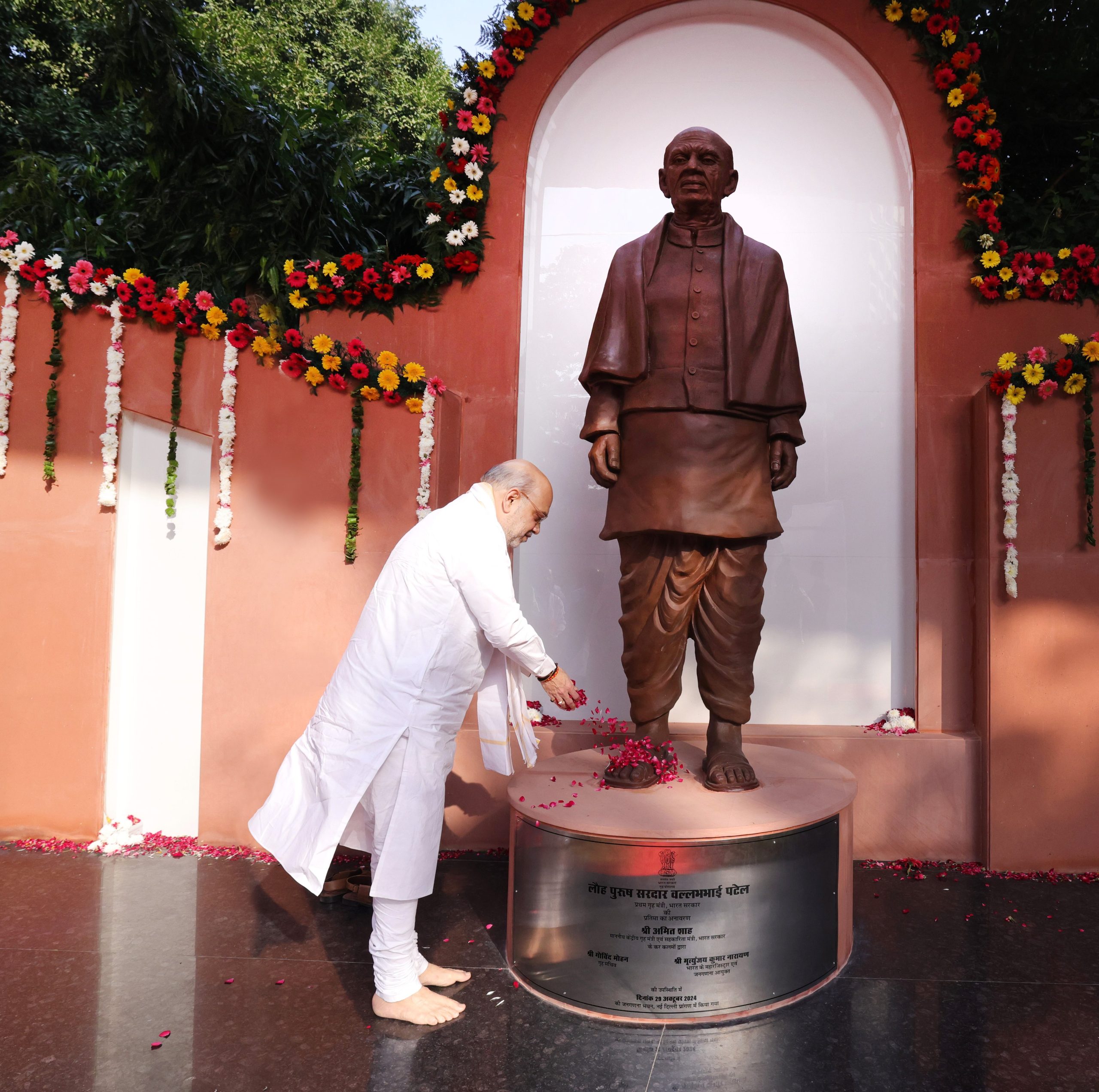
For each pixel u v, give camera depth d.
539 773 2.81
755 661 3.87
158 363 3.64
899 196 3.93
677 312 2.71
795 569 3.88
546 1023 2.25
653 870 2.24
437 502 3.58
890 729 3.62
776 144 4.03
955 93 3.70
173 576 3.70
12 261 3.59
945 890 3.16
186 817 3.66
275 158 4.14
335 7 12.89
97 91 8.80
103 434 3.61
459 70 3.95
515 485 2.38
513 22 3.89
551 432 4.00
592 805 2.45
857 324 3.92
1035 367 3.30
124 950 2.65
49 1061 2.04
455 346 3.84
